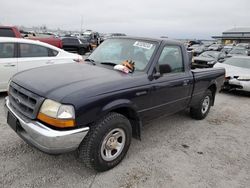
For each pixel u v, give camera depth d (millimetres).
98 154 3016
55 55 6941
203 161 3736
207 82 5262
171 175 3281
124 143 3363
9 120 3176
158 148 4027
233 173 3480
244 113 6590
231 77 8703
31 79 3119
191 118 5660
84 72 3408
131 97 3293
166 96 4016
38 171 3111
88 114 2779
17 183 2850
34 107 2762
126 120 3281
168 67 3906
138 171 3301
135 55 3934
